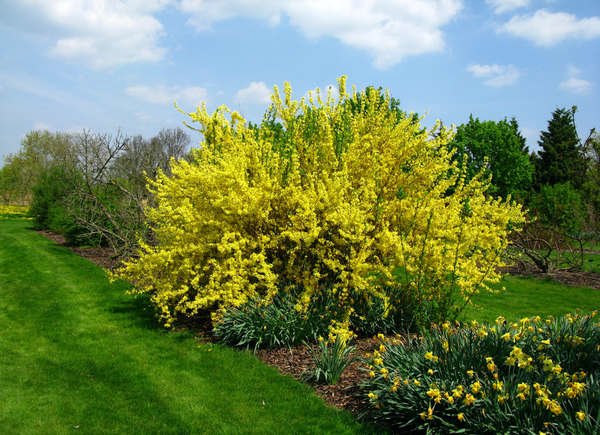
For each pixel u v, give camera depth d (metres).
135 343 6.59
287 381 5.24
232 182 6.71
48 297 9.26
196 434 4.24
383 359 4.89
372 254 6.88
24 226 22.30
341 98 7.30
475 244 6.64
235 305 6.57
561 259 13.96
